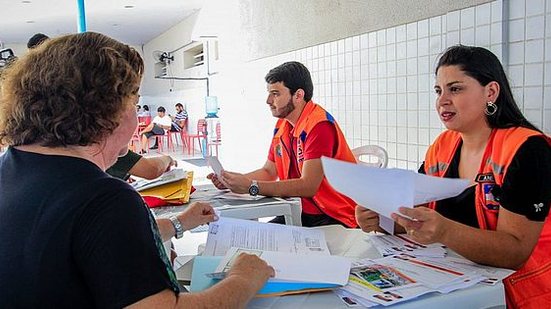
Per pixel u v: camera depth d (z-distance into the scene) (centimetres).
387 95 313
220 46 677
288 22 438
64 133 76
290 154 226
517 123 127
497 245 106
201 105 955
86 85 77
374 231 133
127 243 68
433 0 269
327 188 209
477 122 129
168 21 1054
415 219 104
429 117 279
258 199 191
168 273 73
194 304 74
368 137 336
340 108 366
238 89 593
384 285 93
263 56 503
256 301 89
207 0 846
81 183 72
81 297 69
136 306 67
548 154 116
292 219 183
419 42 282
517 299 118
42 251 68
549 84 212
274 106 222
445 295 90
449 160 140
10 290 69
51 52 79
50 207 70
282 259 105
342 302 88
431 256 112
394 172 97
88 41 81
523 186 114
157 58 1198
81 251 68
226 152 661
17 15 884
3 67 87
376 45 319
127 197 72
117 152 86
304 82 221
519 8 223
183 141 1060
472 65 126
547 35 212
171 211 169
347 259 106
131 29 1158
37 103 76
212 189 211
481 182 125
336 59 366
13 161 77
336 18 362
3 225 71
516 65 227
